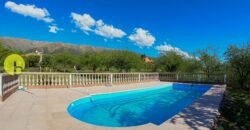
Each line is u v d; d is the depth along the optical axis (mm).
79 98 9523
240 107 9305
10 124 5324
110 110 9953
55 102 8414
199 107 7930
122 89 13789
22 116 6125
